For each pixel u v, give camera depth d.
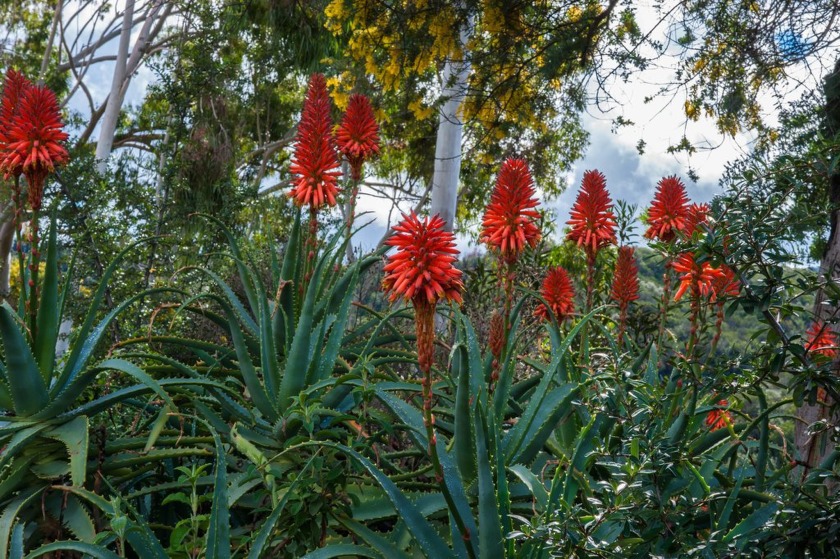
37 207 4.07
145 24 19.28
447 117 11.38
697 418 4.04
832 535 2.96
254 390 4.06
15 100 4.10
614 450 3.20
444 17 10.10
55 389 3.80
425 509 3.44
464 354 3.30
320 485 3.39
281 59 20.44
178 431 4.29
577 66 9.29
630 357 3.85
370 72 11.46
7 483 3.55
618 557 2.79
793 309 3.44
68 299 8.21
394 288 2.80
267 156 23.31
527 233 4.04
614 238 4.64
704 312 4.14
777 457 4.37
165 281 8.52
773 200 3.44
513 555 2.89
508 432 3.64
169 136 13.25
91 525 3.50
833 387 3.51
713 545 2.96
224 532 2.78
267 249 10.60
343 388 4.11
